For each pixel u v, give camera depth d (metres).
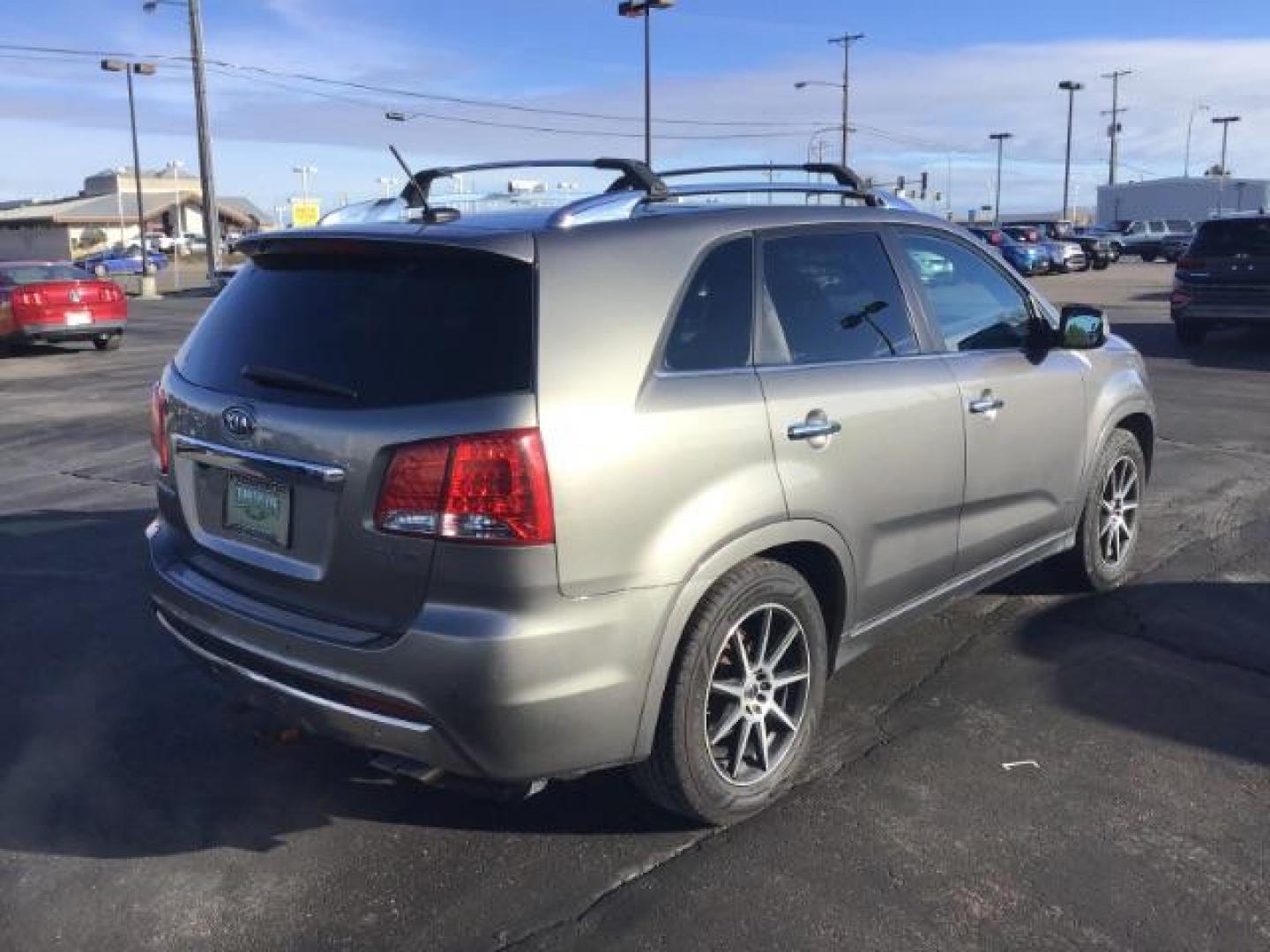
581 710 3.01
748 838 3.45
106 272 58.69
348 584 3.07
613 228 3.28
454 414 2.92
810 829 3.49
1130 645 4.89
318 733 3.24
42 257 82.12
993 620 5.21
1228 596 5.48
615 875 3.28
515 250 3.06
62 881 3.31
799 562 3.79
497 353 2.99
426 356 3.05
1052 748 3.99
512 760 2.96
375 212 3.93
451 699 2.90
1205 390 12.07
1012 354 4.59
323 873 3.33
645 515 3.08
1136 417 5.57
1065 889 3.18
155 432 3.84
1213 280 15.41
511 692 2.90
